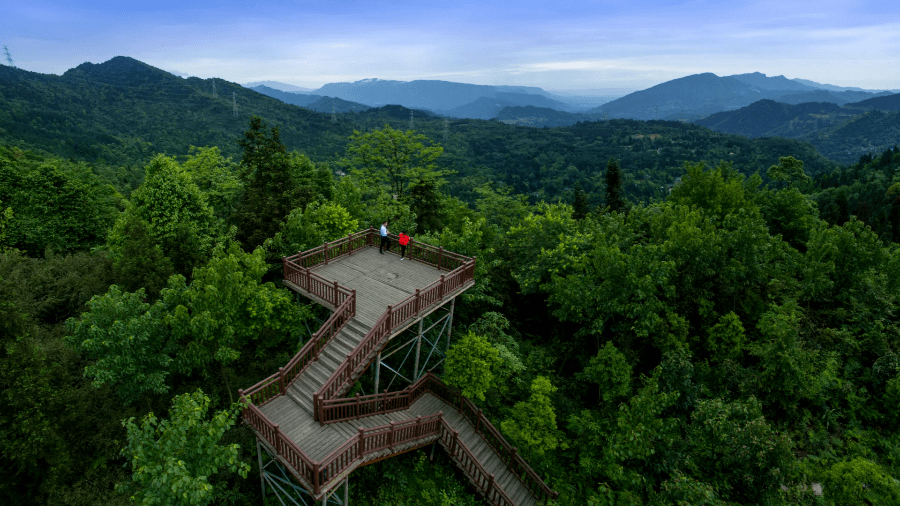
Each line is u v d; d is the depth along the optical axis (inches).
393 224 1016.9
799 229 1290.6
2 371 432.8
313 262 740.0
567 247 860.6
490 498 579.2
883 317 842.8
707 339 766.5
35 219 974.4
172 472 336.2
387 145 1499.8
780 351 689.6
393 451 558.9
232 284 531.2
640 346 782.5
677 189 1359.5
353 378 559.5
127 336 473.4
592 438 650.8
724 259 823.7
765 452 544.1
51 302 693.3
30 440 434.9
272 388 559.5
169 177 790.5
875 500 568.1
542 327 971.3
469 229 825.5
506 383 753.6
